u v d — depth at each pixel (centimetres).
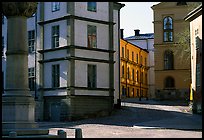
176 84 6450
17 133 1495
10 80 1622
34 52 4141
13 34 1628
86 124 3184
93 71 3922
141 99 6519
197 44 3809
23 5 1612
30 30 4212
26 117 1591
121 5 4438
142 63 7919
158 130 2578
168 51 6531
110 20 4069
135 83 7406
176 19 6519
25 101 1593
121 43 6694
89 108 3841
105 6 4050
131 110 4181
